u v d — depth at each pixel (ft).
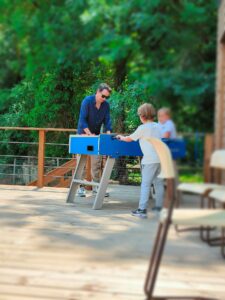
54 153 20.06
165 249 5.62
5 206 12.26
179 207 4.26
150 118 10.58
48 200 14.14
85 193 15.71
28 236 8.01
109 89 13.58
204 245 5.69
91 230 8.61
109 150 12.17
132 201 14.30
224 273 5.83
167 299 4.96
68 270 5.96
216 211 4.35
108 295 5.13
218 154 3.68
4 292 5.12
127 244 6.82
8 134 15.88
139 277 5.72
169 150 3.85
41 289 5.27
